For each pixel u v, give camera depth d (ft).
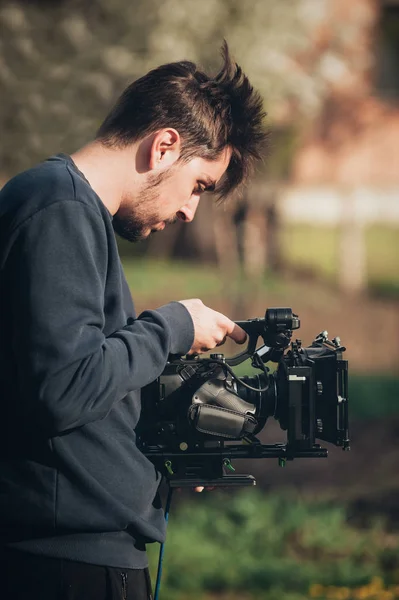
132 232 9.09
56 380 7.70
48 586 8.41
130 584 8.78
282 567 21.59
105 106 37.24
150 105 8.80
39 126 36.52
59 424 7.81
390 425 32.37
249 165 9.37
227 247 56.85
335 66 47.67
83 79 36.40
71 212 8.05
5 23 35.88
